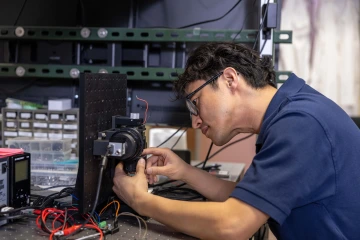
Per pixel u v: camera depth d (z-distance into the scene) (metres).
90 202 1.23
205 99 1.24
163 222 1.16
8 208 1.19
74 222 1.20
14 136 1.84
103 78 1.29
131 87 1.95
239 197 1.04
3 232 1.14
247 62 1.24
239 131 1.28
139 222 1.22
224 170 1.97
